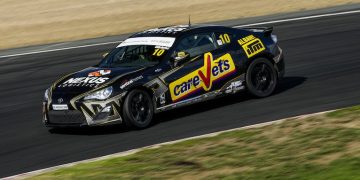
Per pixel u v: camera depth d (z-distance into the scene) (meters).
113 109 33.47
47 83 52.31
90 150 31.39
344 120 30.06
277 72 39.38
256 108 36.59
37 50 70.12
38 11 102.44
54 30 87.25
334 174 23.22
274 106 36.72
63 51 67.62
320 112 33.59
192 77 36.06
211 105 38.38
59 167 28.38
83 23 90.00
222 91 37.25
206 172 25.23
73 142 33.25
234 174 24.62
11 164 30.39
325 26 67.00
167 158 27.62
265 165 25.22
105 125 33.53
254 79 38.50
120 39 71.81
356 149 25.64
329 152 25.73
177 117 36.34
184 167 26.14
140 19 88.88
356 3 81.56
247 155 26.77
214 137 30.06
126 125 34.06
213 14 88.00
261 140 28.66
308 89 40.62
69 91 34.56
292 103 37.16
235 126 33.12
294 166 24.66
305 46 57.69
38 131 36.50
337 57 50.88
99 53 64.50
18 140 34.91
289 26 69.75
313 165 24.52
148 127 34.66
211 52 37.03
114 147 31.44
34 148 32.94
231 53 37.59
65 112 34.22
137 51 36.72
